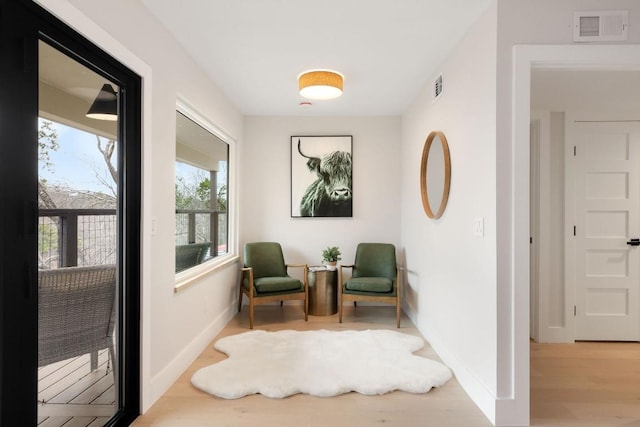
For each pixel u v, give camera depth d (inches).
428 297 118.5
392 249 152.9
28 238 49.3
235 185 152.5
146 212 75.0
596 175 120.6
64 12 52.3
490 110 73.2
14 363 47.5
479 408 76.3
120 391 70.2
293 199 163.0
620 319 119.8
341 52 98.0
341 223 163.6
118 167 69.9
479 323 78.2
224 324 132.5
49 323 56.2
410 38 90.0
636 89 100.2
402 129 159.9
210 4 75.1
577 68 71.7
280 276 151.3
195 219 119.3
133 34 71.2
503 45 70.7
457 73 92.6
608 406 77.7
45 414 55.8
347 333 122.9
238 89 127.6
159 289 81.9
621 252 119.9
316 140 163.0
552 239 120.0
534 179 122.1
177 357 91.0
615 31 69.6
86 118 61.5
